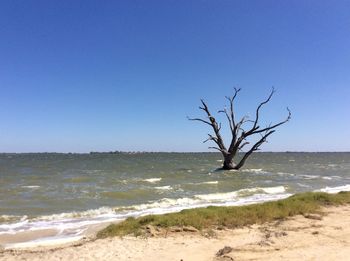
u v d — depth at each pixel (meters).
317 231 12.82
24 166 76.69
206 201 24.27
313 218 15.27
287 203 17.70
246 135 53.72
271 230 13.22
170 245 11.53
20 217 19.05
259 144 53.06
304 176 47.81
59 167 72.81
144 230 13.30
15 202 24.94
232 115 53.94
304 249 10.58
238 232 13.12
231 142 54.50
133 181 39.81
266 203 17.83
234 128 53.97
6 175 50.59
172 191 30.50
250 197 26.39
